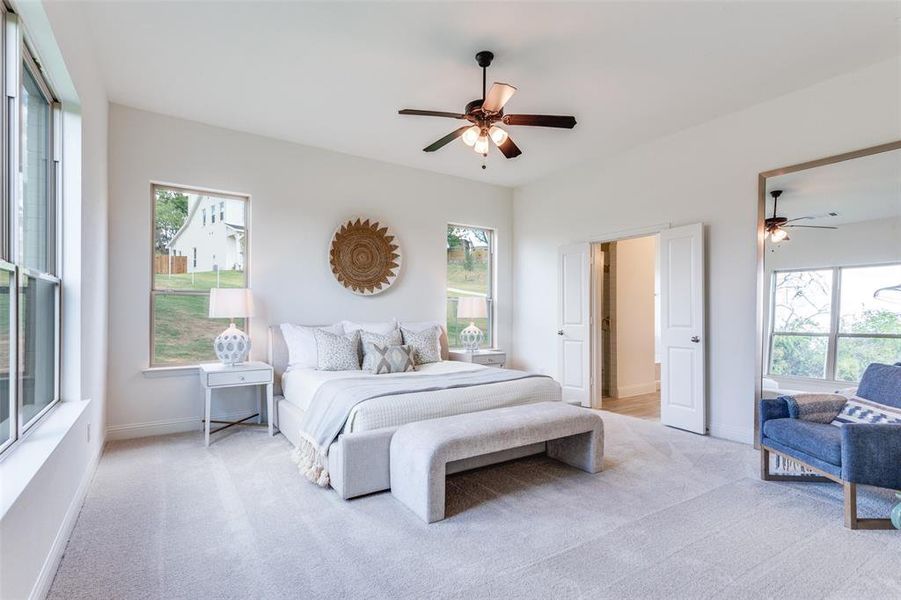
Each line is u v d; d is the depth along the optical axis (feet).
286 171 15.11
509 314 20.75
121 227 12.47
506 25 8.96
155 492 8.88
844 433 7.70
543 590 5.86
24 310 6.33
